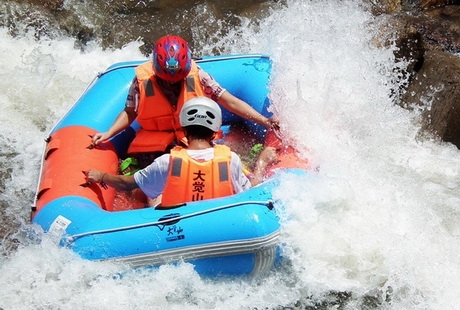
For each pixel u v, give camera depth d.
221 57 9.11
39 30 11.63
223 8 12.35
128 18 12.15
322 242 7.08
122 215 6.74
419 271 7.19
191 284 6.68
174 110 7.73
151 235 6.55
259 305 6.82
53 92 10.32
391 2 12.22
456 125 9.56
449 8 12.20
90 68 11.02
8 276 6.78
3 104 10.02
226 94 8.02
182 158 6.77
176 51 7.25
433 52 10.55
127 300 6.59
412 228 7.54
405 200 7.91
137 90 7.77
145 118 7.81
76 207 6.95
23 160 9.07
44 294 6.61
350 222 7.29
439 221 7.85
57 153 7.73
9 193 8.48
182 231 6.53
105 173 7.28
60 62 11.04
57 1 12.16
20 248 7.12
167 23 12.07
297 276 7.02
